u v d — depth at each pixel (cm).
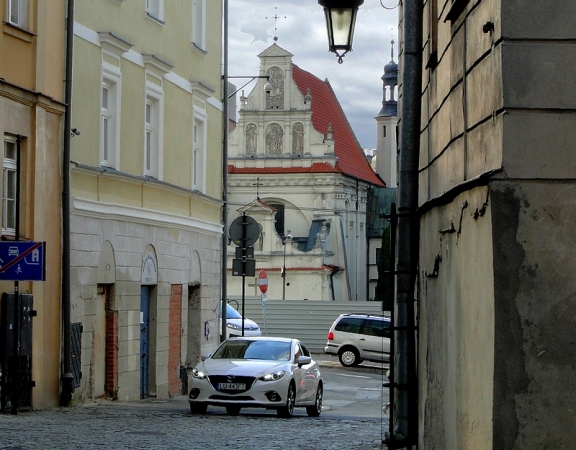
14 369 2255
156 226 3231
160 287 3272
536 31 760
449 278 1039
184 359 3516
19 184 2356
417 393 1275
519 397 750
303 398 2733
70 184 2598
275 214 11012
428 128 1373
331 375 5281
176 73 3469
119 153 2948
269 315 7556
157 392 3244
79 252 2638
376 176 13162
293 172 11019
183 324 3509
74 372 2598
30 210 2391
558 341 748
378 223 12394
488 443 782
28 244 2092
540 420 746
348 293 11181
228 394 2556
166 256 3328
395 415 1445
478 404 834
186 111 3578
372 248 12344
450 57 1098
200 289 3734
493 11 804
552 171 754
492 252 762
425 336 1309
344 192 11262
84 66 2706
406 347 1241
